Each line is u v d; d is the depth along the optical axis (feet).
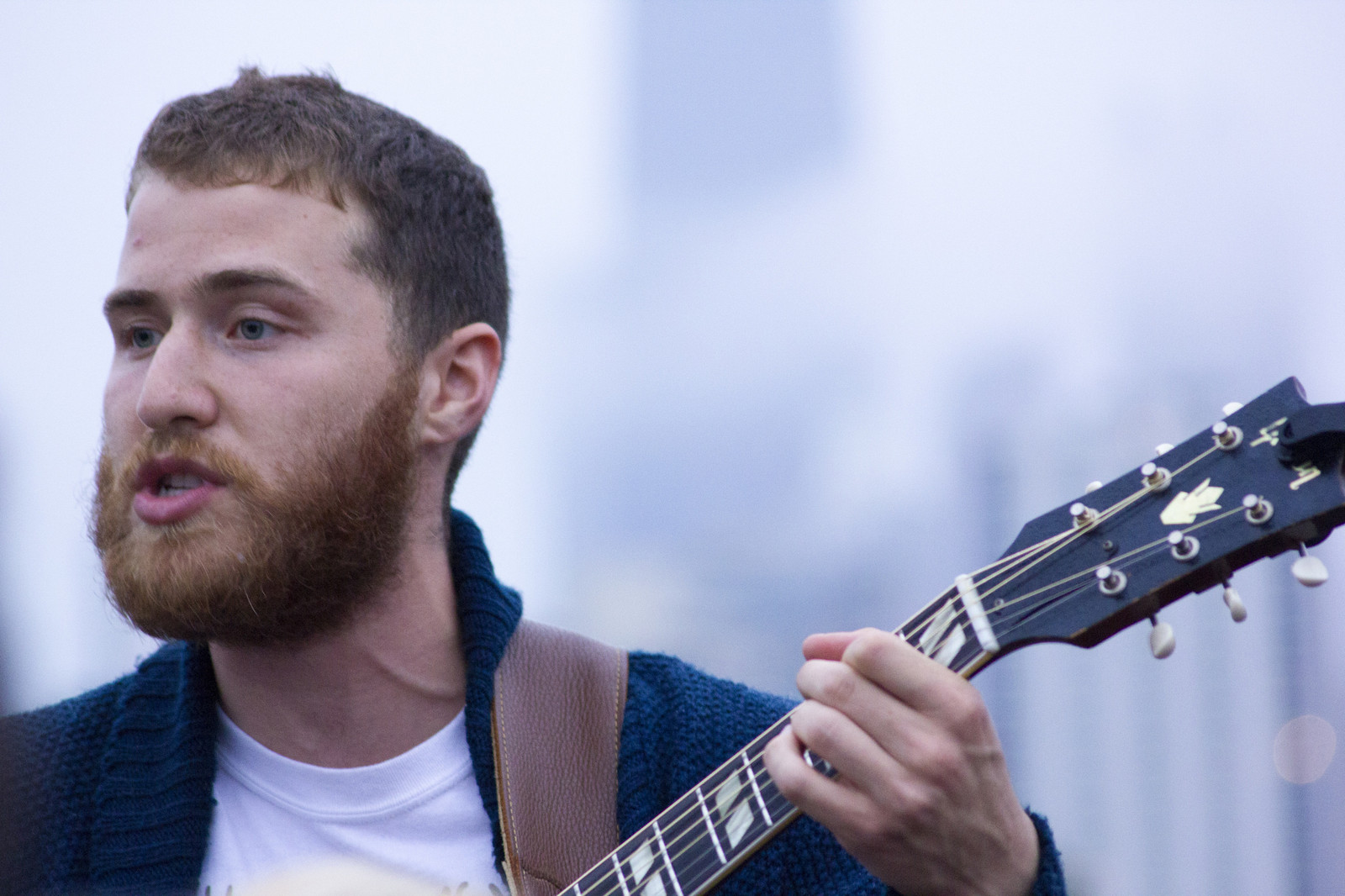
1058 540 10.32
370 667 13.15
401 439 13.33
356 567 12.62
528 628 14.53
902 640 10.75
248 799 13.05
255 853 12.71
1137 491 10.11
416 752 13.19
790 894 13.23
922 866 10.21
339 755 13.19
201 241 12.59
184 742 13.03
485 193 15.62
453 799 13.12
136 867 12.50
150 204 12.92
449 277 14.40
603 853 13.01
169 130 13.15
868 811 10.02
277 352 12.60
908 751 9.85
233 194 12.79
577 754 13.56
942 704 9.86
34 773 13.01
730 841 10.96
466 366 14.44
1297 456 9.20
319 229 13.01
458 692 13.71
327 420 12.65
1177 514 9.69
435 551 13.91
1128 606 9.57
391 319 13.44
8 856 7.46
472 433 14.80
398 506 13.15
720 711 14.33
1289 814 34.78
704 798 11.53
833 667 10.18
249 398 12.32
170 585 11.89
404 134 14.44
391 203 13.65
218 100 13.48
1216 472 9.68
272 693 13.03
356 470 12.81
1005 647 10.12
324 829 12.81
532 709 13.70
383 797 12.98
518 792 13.01
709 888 10.82
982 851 10.16
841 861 13.30
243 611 12.04
